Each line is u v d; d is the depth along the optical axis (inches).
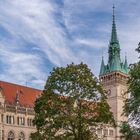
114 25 7721.5
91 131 3029.0
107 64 7608.3
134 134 2418.8
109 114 2874.0
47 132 2829.7
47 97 2876.5
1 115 5393.7
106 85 7534.5
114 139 6879.9
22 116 5684.1
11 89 5920.3
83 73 2893.7
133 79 2480.3
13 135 5506.9
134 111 2427.4
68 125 2827.3
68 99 2849.4
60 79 2888.8
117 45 7632.9
